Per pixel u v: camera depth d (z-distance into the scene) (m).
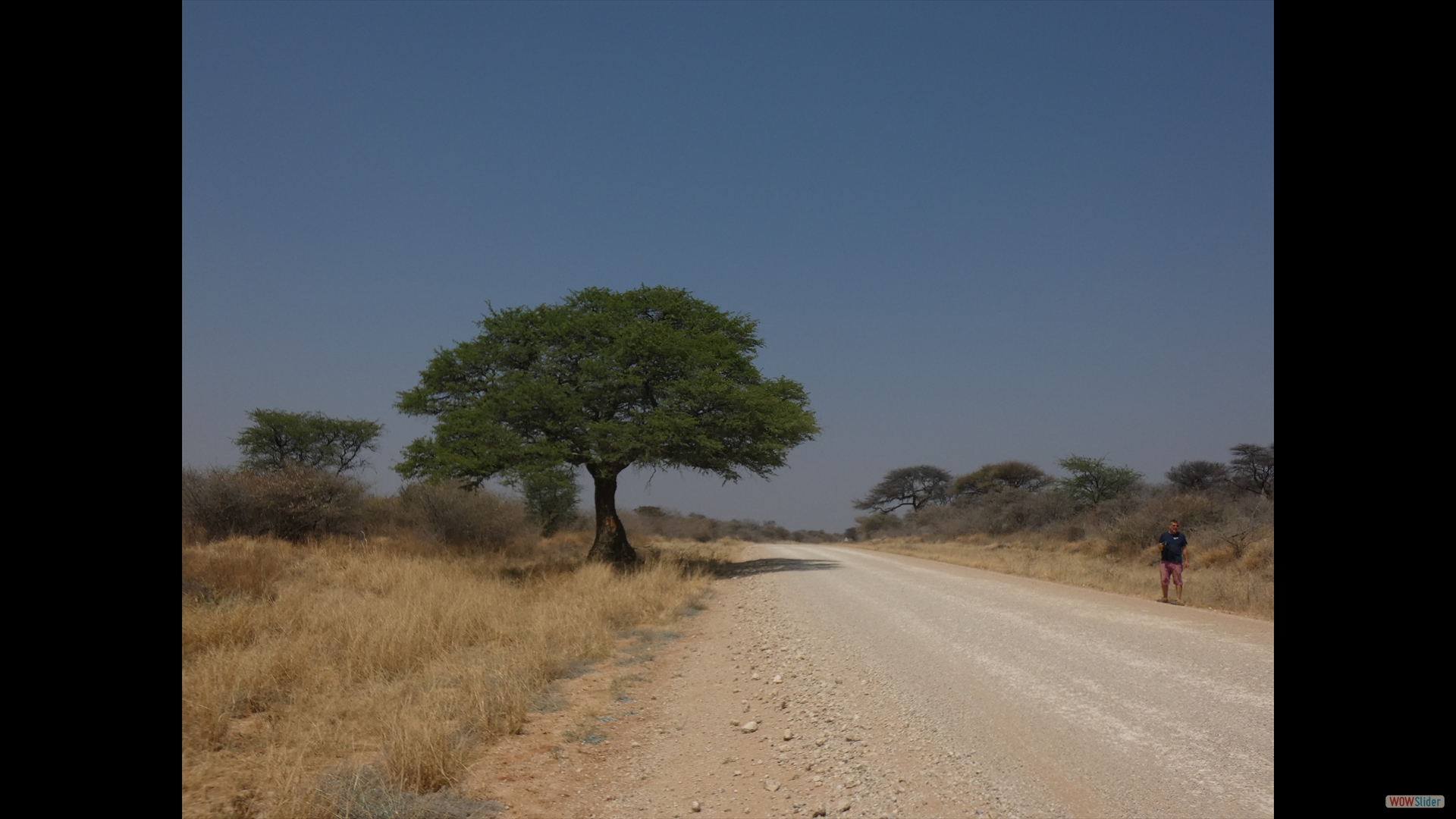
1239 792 5.01
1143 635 10.79
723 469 25.02
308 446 41.62
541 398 22.83
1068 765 5.69
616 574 20.56
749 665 10.48
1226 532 23.28
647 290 26.94
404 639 9.95
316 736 6.69
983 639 11.04
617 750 6.95
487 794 5.76
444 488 29.19
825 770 6.06
